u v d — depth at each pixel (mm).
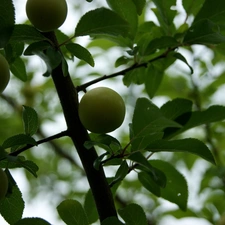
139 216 579
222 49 739
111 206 590
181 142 588
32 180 1267
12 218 604
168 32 706
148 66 724
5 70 559
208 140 960
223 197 938
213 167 935
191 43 657
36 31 569
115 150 600
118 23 584
